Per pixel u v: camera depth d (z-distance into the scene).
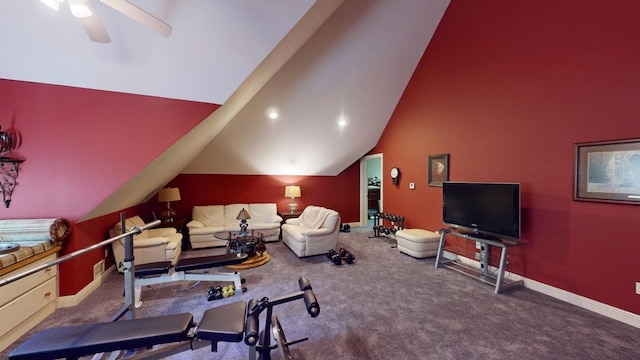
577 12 2.70
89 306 2.71
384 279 3.42
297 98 4.53
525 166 3.20
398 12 3.92
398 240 4.66
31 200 2.55
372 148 6.43
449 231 3.82
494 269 3.64
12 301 2.11
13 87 2.45
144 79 2.64
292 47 3.25
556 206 2.90
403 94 5.25
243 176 6.07
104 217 3.38
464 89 3.98
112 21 2.49
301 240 4.29
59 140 2.56
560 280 2.87
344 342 2.11
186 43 2.64
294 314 2.54
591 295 2.62
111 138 2.65
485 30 3.64
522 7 3.19
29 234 2.39
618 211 2.45
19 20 2.35
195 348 1.58
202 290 3.11
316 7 2.72
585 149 2.64
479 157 3.77
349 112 5.16
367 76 4.64
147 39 2.58
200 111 2.78
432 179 4.62
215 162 5.52
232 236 4.71
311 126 5.18
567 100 2.79
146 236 4.20
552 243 2.94
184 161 4.53
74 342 1.38
